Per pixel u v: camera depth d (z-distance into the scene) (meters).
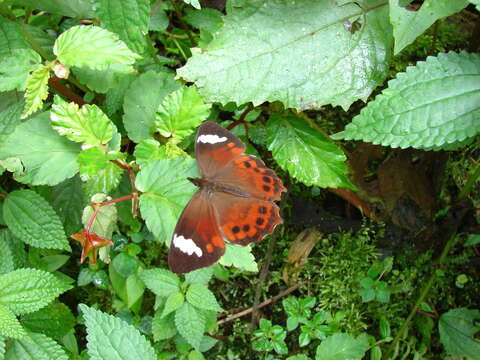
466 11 0.34
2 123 0.24
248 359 0.31
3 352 0.21
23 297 0.22
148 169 0.22
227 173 0.21
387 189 0.31
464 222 0.31
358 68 0.25
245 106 0.30
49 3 0.26
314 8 0.25
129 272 0.29
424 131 0.22
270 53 0.25
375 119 0.22
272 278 0.32
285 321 0.32
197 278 0.27
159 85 0.25
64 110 0.21
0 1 0.24
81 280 0.29
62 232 0.24
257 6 0.25
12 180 0.30
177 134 0.24
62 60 0.22
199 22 0.31
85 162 0.21
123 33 0.23
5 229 0.26
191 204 0.20
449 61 0.23
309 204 0.32
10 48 0.25
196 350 0.28
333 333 0.30
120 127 0.29
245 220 0.20
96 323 0.19
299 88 0.25
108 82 0.25
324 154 0.26
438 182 0.31
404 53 0.33
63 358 0.23
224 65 0.24
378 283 0.31
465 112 0.22
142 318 0.30
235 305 0.32
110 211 0.22
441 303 0.32
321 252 0.32
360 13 0.25
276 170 0.32
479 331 0.29
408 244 0.32
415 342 0.31
